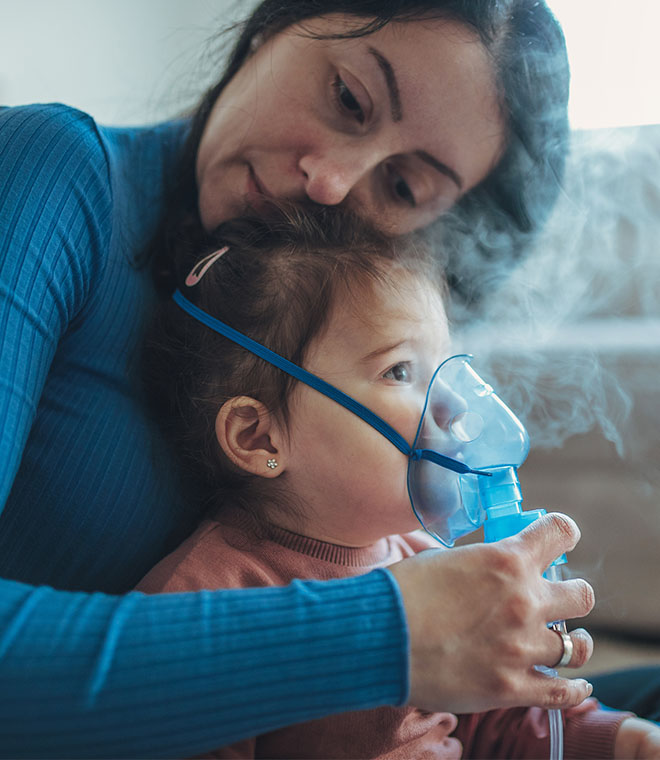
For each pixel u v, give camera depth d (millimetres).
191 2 2324
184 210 1165
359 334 1028
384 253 1097
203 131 1155
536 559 756
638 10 1749
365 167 1070
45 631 632
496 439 986
